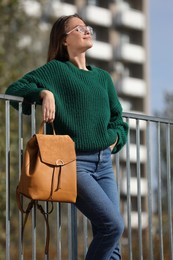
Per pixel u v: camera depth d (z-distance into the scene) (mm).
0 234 14711
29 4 18594
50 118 4266
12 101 4551
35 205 4301
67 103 4406
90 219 4363
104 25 59812
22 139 4555
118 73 60188
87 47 4598
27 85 4402
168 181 5633
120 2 61281
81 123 4395
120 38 60844
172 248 5594
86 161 4395
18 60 18781
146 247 11031
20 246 4453
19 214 4492
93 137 4406
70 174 4195
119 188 5141
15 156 14508
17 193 4238
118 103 4730
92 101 4449
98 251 4367
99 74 4633
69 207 4898
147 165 5438
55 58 4625
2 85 15656
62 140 4230
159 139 5570
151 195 5422
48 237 4355
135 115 5328
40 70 4465
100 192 4316
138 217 5289
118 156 5164
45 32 19656
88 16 58469
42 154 4141
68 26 4605
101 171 4465
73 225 4902
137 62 61438
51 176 4145
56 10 20156
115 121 4688
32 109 4555
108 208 4293
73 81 4434
